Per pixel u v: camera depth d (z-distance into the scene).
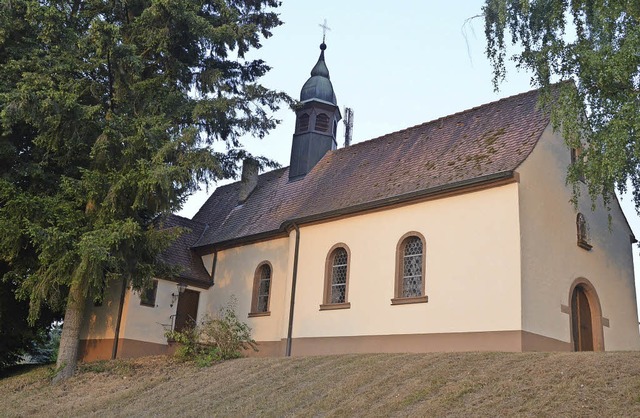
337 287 19.17
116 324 22.02
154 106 17.70
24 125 17.81
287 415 11.84
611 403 9.15
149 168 16.11
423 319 16.47
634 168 12.89
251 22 20.44
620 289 18.98
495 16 14.69
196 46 19.23
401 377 12.34
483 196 16.16
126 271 16.88
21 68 16.69
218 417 12.52
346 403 11.65
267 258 22.41
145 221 19.44
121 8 17.95
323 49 26.72
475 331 15.37
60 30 16.73
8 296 19.95
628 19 13.05
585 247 17.66
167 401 14.38
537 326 15.12
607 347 17.70
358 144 23.59
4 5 16.70
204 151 16.80
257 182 27.23
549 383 10.27
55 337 33.31
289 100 19.09
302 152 24.91
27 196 16.44
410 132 21.69
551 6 14.01
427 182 17.72
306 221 20.38
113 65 16.84
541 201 16.36
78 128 16.47
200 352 18.20
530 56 14.27
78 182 16.77
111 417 13.93
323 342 18.64
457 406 10.23
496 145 17.53
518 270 14.98
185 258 24.81
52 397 16.31
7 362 22.00
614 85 13.04
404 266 17.56
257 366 15.80
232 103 17.95
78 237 16.39
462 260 16.11
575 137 13.75
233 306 23.11
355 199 19.48
